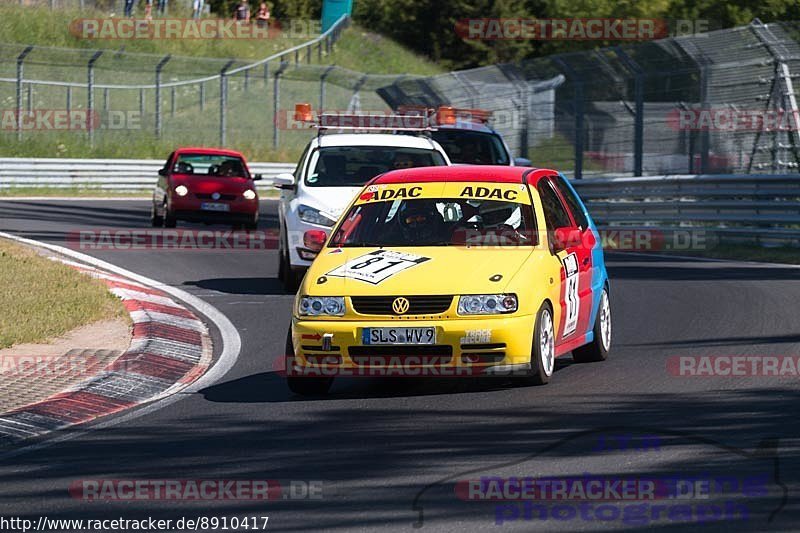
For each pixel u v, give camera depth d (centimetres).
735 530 1986
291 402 3262
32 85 15075
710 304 5025
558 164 9938
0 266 5609
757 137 8569
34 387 3428
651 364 3681
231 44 18012
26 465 2605
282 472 2458
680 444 2606
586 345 3812
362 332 3175
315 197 5600
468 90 10244
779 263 6806
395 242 3519
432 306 3186
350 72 14950
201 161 9381
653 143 9238
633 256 7562
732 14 16400
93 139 14400
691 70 8631
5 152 13562
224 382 3606
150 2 17625
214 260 6975
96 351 3950
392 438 2747
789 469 2375
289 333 3328
